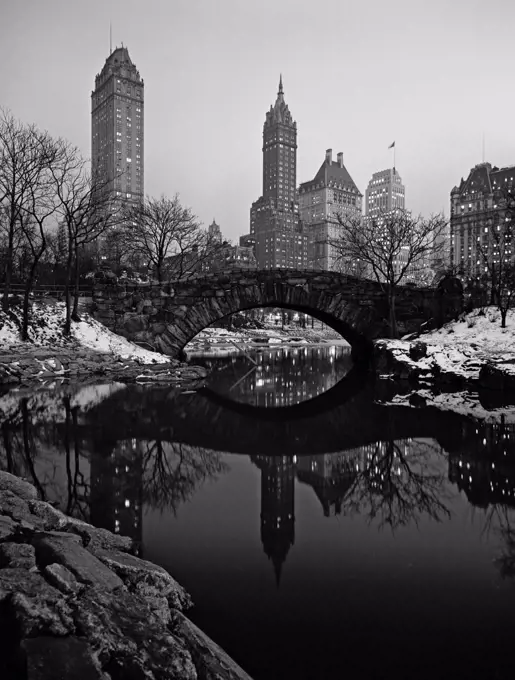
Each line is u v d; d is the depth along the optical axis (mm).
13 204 34438
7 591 5102
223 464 13703
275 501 10734
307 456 14547
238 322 108562
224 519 9703
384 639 5969
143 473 12688
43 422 18266
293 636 6004
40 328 34000
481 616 6473
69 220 35500
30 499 9398
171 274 56531
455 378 28922
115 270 54875
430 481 12227
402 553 8305
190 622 5922
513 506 10594
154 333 36219
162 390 26734
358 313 38281
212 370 41281
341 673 5379
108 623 5055
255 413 21453
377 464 13742
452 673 5363
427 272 77562
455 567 7836
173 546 8484
